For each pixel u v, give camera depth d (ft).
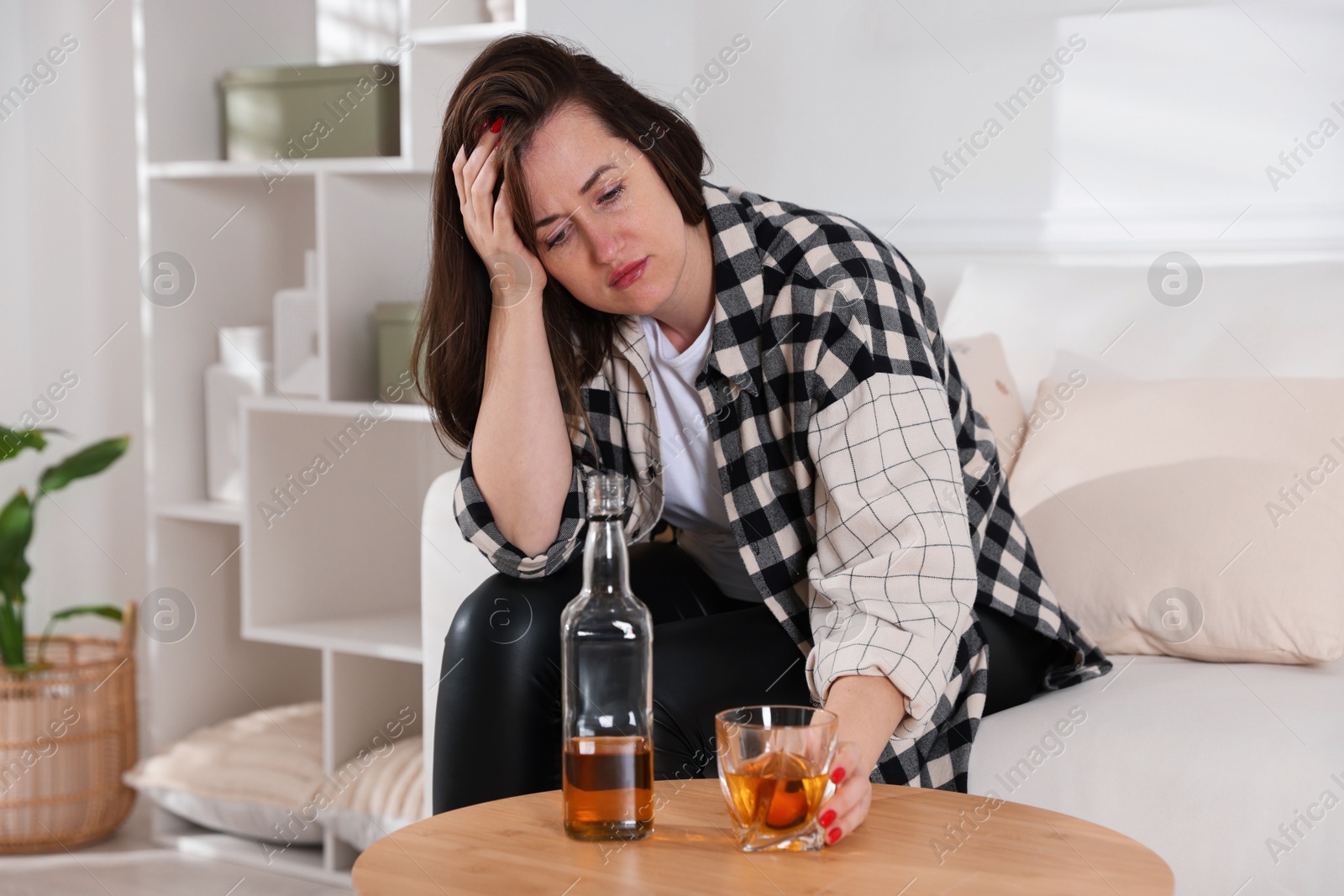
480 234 3.92
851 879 2.35
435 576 4.96
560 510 4.06
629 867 2.44
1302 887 3.39
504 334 4.07
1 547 7.50
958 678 3.60
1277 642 4.20
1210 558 4.38
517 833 2.66
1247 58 6.12
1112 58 6.41
